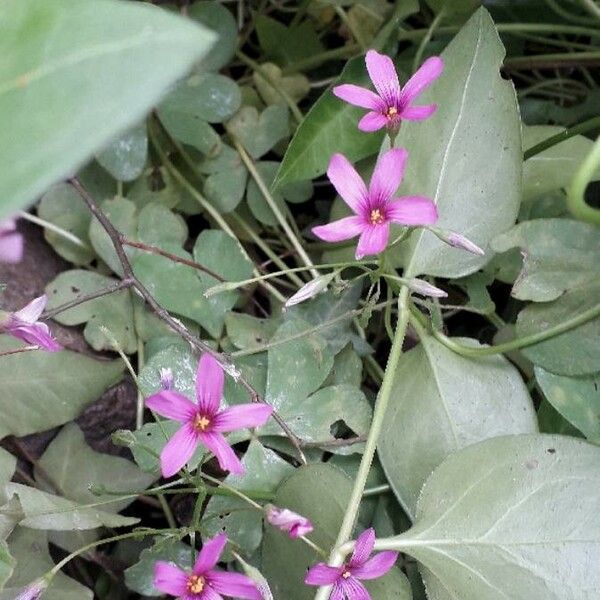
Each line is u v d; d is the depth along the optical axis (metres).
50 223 0.21
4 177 0.08
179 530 0.17
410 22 0.26
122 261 0.19
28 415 0.19
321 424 0.19
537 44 0.26
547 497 0.16
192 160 0.23
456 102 0.19
